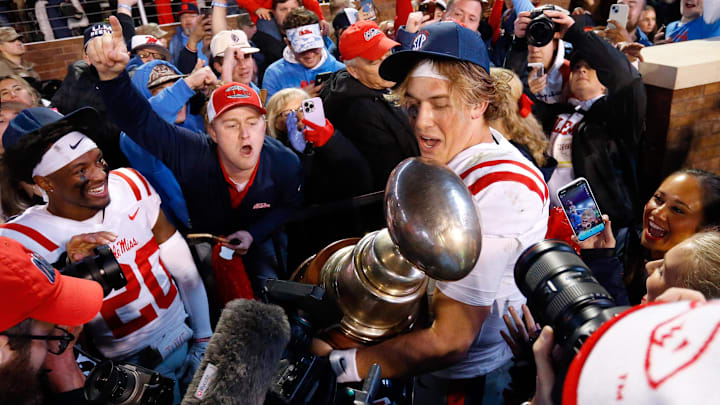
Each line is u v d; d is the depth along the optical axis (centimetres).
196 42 316
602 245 165
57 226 126
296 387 81
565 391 32
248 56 257
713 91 228
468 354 111
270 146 169
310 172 170
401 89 104
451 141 102
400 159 182
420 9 345
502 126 163
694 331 27
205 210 169
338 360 94
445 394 115
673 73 220
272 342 68
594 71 205
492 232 91
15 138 121
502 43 327
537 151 168
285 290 93
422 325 103
